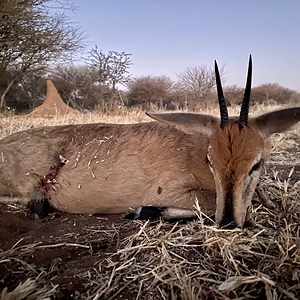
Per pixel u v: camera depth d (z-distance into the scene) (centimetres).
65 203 54
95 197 52
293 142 99
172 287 31
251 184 40
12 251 39
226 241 37
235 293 30
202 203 48
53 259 38
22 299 30
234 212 38
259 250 37
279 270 33
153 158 50
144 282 33
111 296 31
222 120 41
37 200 54
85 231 46
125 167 50
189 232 43
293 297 28
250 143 38
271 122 42
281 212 47
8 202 57
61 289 32
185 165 48
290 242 37
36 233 46
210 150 41
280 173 67
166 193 49
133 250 39
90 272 35
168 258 36
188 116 46
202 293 30
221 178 39
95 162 52
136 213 49
